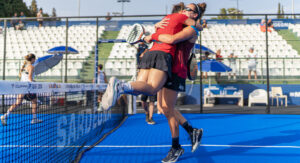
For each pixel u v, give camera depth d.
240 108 9.41
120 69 12.75
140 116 7.09
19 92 1.67
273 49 14.95
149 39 2.28
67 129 3.71
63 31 17.84
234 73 12.20
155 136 4.04
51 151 2.91
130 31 2.35
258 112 7.96
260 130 4.66
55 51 10.91
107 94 1.69
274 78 12.09
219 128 4.90
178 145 2.66
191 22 2.30
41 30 17.72
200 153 2.97
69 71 12.83
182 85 2.54
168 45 2.30
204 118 6.52
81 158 2.74
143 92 1.98
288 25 16.56
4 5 37.41
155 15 6.89
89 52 15.37
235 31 17.42
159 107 2.89
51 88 2.24
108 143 3.51
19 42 16.58
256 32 17.20
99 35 17.09
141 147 3.26
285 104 10.48
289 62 12.55
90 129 4.12
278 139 3.82
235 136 4.07
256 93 10.57
